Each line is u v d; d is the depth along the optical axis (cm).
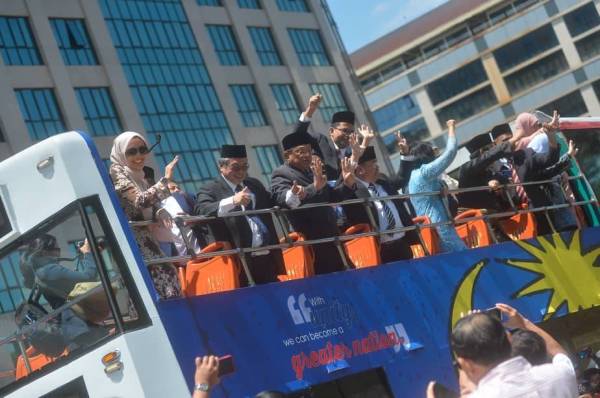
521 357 543
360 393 836
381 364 855
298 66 6175
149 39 5400
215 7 5884
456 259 1009
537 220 1234
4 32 4747
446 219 1083
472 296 1005
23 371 736
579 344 1159
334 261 940
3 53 4697
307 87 6172
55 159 729
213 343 725
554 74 9769
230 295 759
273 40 6150
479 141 1323
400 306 905
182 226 791
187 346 709
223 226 882
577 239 1217
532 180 1232
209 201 898
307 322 807
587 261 1216
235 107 5719
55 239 727
